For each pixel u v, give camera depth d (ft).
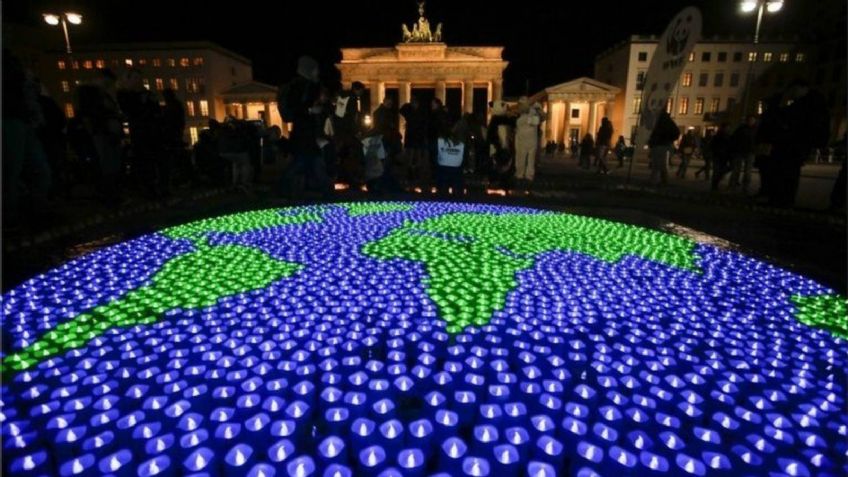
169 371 7.30
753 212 23.90
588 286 11.77
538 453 5.22
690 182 42.06
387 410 6.16
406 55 187.93
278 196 27.84
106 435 5.44
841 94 152.35
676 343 8.65
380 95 192.95
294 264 13.55
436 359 8.04
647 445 5.56
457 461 4.97
